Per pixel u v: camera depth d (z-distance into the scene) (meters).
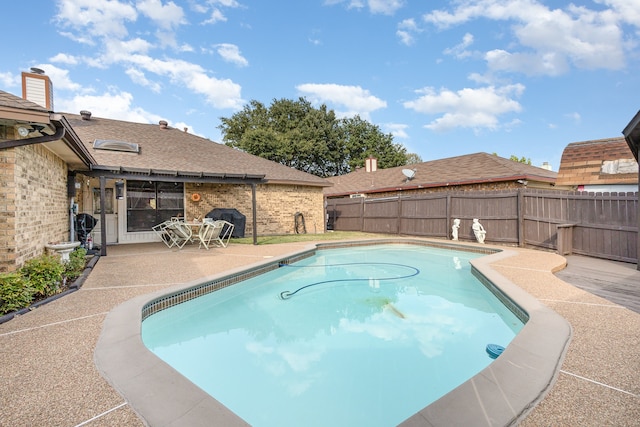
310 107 35.94
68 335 3.20
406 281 6.94
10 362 2.65
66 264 6.08
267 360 3.51
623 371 2.45
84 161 7.54
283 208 14.29
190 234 9.80
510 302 4.44
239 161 13.96
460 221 11.70
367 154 34.81
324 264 8.70
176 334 4.26
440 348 3.75
